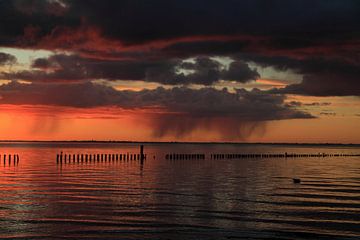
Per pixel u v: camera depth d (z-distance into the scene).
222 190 34.84
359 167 69.56
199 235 19.77
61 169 57.75
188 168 62.88
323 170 61.53
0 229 20.52
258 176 49.56
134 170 57.41
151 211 25.03
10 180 41.62
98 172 53.03
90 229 20.61
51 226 21.16
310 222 22.64
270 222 22.53
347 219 23.47
